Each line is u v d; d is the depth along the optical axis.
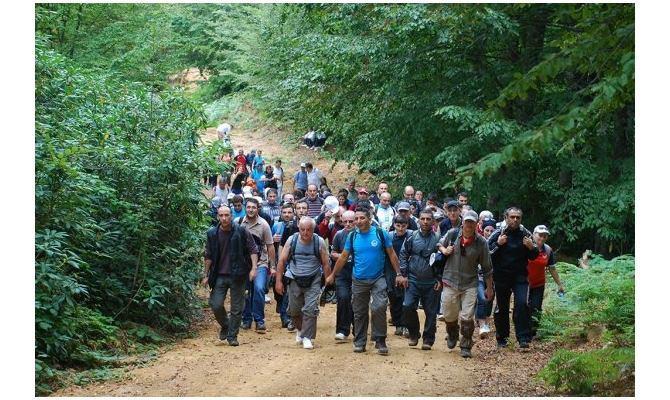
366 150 22.59
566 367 8.45
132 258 11.84
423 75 20.81
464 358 10.54
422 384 8.84
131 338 10.95
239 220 13.08
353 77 21.36
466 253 10.63
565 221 20.14
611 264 12.91
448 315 10.79
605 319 10.83
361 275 10.72
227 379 8.96
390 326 13.57
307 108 23.72
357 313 10.81
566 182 20.02
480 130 17.92
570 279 12.69
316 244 11.26
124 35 23.62
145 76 21.98
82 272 10.70
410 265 11.20
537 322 11.66
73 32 22.89
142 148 12.84
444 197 21.80
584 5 7.53
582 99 15.37
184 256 13.03
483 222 13.71
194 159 13.12
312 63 21.98
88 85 13.30
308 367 9.66
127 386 8.56
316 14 21.44
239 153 28.44
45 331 9.06
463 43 19.94
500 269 11.13
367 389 8.54
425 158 21.52
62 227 10.23
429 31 18.36
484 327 12.07
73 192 10.12
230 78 43.94
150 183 12.60
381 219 15.32
